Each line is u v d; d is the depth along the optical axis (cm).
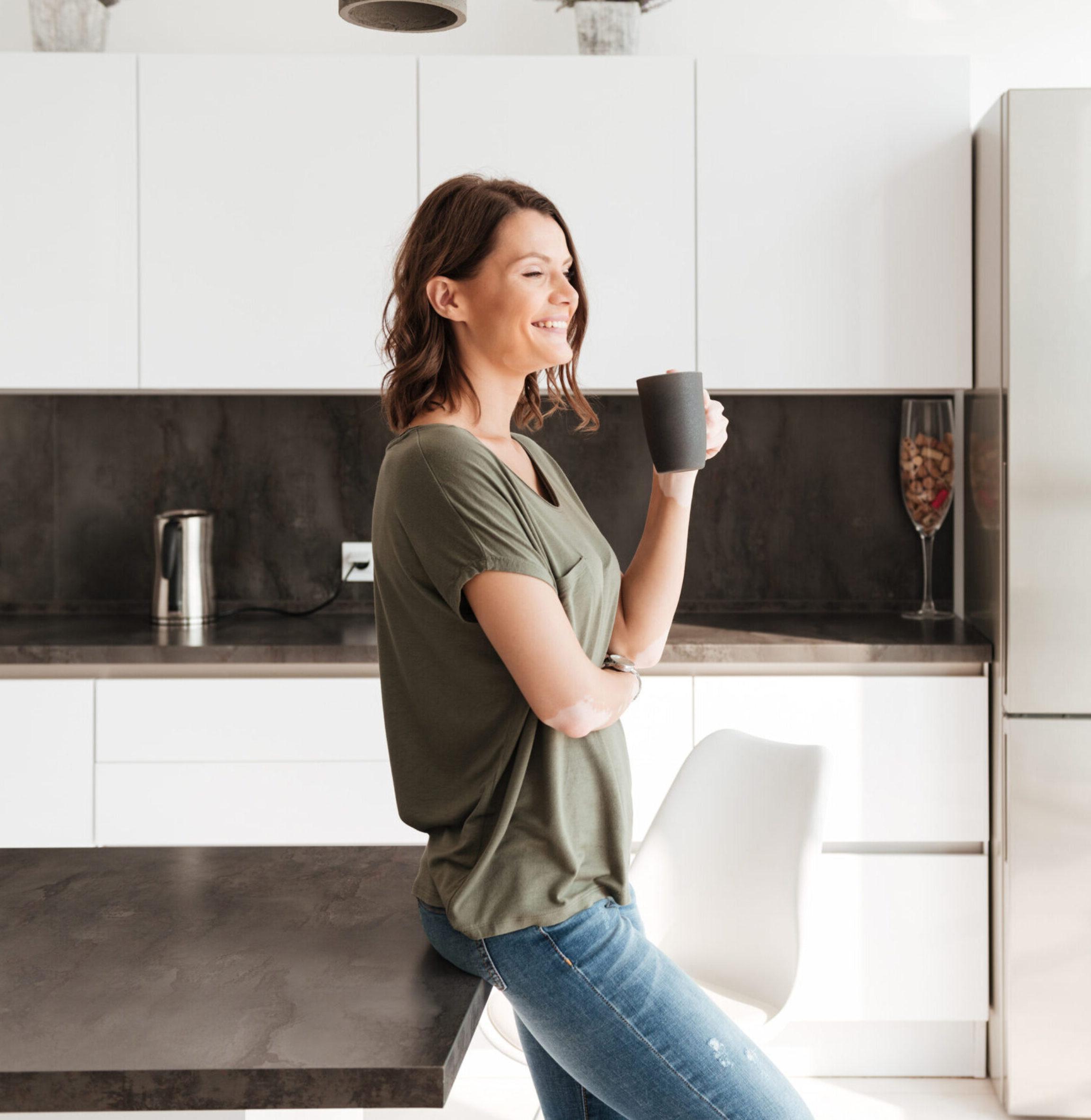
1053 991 245
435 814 112
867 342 263
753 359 264
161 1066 82
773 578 305
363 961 102
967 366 263
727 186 262
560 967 106
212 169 262
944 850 256
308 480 305
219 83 261
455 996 95
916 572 304
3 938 107
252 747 253
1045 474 239
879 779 252
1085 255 236
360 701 253
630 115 261
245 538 305
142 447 304
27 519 305
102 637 263
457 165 262
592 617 116
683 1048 107
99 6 270
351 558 303
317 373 266
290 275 264
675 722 253
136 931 109
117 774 253
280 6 293
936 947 253
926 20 292
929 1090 262
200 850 134
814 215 261
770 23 293
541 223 116
